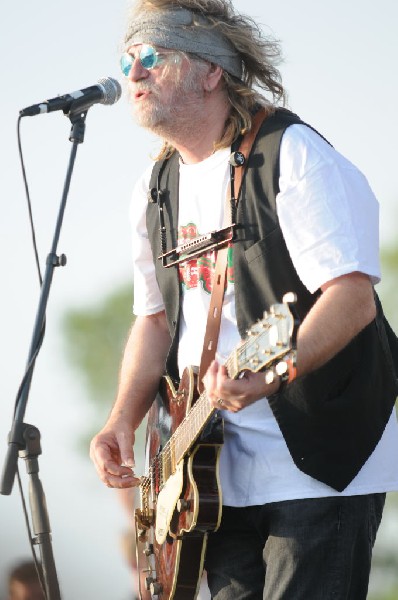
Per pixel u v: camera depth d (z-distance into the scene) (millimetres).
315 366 9672
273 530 10367
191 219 11234
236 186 10648
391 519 32281
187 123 11062
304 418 10188
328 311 9727
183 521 10836
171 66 11008
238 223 10594
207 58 11070
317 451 10172
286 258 10344
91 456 12164
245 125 10820
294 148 10336
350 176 10227
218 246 10789
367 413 10250
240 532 10969
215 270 10797
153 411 12148
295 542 10203
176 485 11008
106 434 12117
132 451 11977
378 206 10375
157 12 11148
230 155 10695
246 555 10969
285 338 8680
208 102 11094
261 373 9273
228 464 10789
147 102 11078
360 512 10242
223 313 10758
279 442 10367
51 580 11180
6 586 16703
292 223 10133
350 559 10203
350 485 10180
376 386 10352
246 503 10555
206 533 10867
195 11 11242
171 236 11461
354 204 10094
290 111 10969
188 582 11070
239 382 9281
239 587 10961
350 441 10180
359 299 9828
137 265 12375
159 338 12445
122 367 12586
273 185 10391
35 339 11281
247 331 10031
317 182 10109
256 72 11555
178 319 11422
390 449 10469
